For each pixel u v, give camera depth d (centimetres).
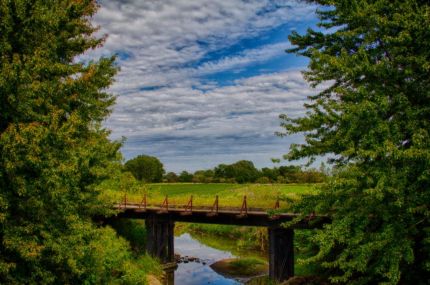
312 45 1470
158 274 2570
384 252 1136
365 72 1148
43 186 1097
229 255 3731
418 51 1166
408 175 1083
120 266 1877
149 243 2855
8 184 1080
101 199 1686
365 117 1079
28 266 1136
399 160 1064
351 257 1438
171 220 2755
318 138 1277
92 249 1355
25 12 1139
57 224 1191
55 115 1119
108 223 3092
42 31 1217
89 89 1402
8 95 1074
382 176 1023
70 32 1380
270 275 2206
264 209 2298
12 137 1021
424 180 1064
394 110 1150
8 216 1072
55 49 1265
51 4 1288
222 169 14188
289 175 8162
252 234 3950
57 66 1203
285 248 2206
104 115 1747
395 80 1178
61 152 1177
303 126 1256
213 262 3416
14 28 1153
